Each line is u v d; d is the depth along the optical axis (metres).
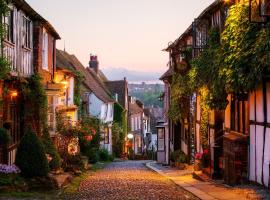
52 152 20.31
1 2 15.23
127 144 63.12
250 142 16.36
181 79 27.70
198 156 22.59
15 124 19.83
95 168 30.14
